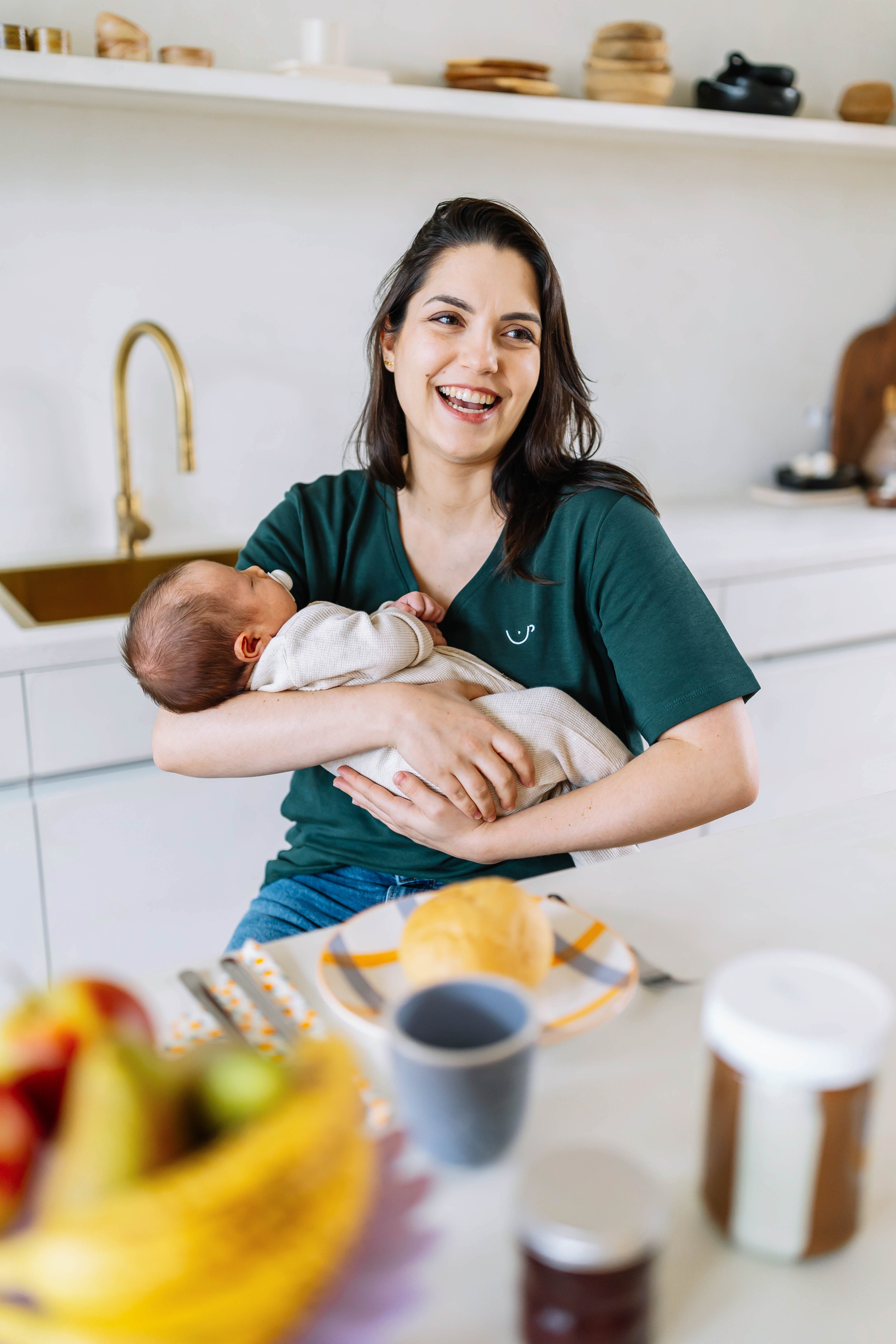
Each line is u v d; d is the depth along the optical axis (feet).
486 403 3.87
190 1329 1.22
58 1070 1.38
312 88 5.76
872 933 2.63
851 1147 1.61
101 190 6.26
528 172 7.40
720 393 8.65
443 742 3.55
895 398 8.71
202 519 7.06
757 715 7.07
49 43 5.30
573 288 7.80
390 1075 2.11
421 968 2.23
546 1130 1.98
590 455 4.27
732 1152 1.66
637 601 3.82
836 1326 1.58
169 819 5.48
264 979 2.41
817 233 8.65
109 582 6.56
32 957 5.34
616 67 6.75
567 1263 1.36
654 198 7.89
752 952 2.56
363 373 7.32
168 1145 1.27
